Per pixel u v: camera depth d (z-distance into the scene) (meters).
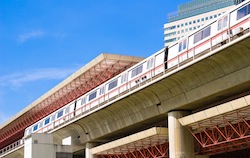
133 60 63.28
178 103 41.75
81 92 74.50
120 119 51.44
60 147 47.72
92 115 55.12
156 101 44.31
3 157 87.75
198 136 42.81
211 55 34.38
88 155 60.03
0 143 122.12
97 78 68.88
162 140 46.25
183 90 40.53
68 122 60.97
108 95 53.22
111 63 63.72
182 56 40.19
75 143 63.28
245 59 33.34
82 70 67.88
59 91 79.25
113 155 57.69
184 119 40.81
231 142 38.50
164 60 42.97
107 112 52.38
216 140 37.91
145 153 50.50
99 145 59.16
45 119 73.62
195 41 38.91
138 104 46.91
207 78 37.50
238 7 34.38
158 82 41.16
